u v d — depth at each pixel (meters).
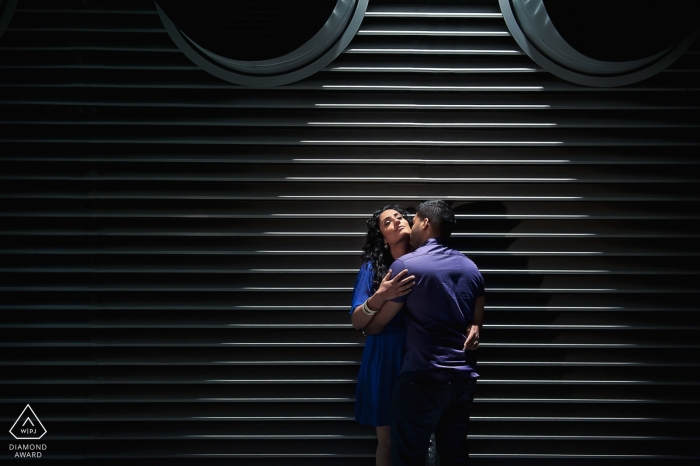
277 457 3.30
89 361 3.26
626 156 3.19
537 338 3.25
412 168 3.22
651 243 3.22
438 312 2.52
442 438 2.66
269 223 3.24
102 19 3.13
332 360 3.27
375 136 3.19
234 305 3.25
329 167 3.22
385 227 2.89
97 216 3.21
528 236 3.21
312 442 3.29
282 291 3.25
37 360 3.26
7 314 3.25
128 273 3.25
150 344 3.25
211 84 3.15
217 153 3.20
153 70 3.16
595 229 3.21
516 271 3.22
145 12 3.11
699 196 3.19
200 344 3.25
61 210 3.21
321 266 3.24
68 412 3.29
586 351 3.26
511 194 3.22
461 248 3.23
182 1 2.88
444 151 3.20
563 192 3.21
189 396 3.28
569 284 3.23
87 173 3.20
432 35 3.13
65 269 3.22
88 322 3.25
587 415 3.29
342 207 3.24
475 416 3.29
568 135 3.18
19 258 3.23
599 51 2.98
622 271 3.21
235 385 3.29
